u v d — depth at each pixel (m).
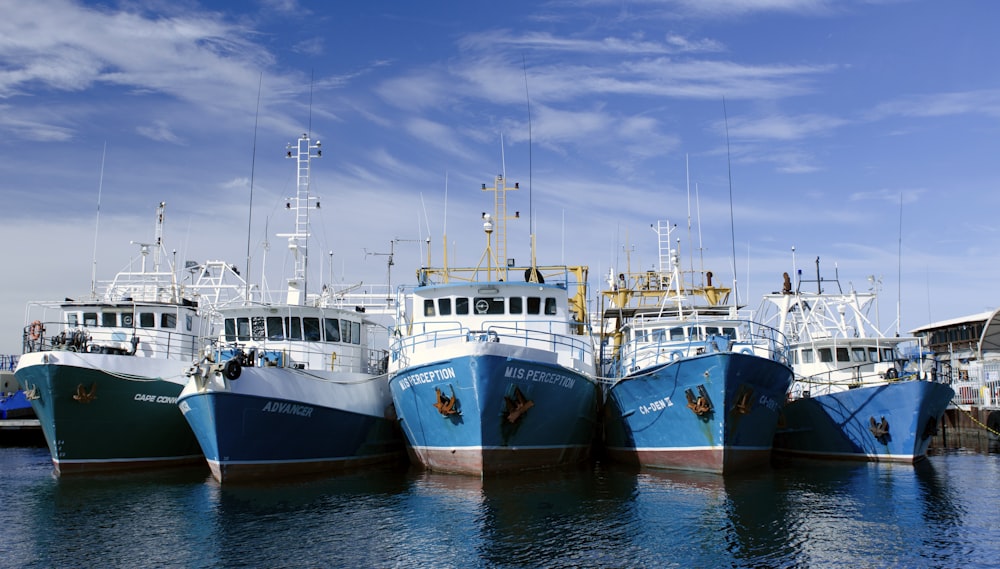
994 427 36.97
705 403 21.55
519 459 22.16
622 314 32.81
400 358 24.41
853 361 31.14
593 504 18.41
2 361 32.97
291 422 22.59
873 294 34.44
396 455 28.09
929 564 13.73
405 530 16.12
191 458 26.61
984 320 47.38
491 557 14.19
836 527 16.36
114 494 20.58
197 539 15.61
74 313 27.88
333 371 24.72
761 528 16.22
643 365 26.44
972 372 42.97
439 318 25.30
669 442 23.19
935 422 26.61
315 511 18.00
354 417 24.80
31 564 14.12
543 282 26.41
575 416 23.56
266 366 22.27
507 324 24.97
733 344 23.52
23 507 18.95
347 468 24.83
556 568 13.58
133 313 27.64
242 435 21.59
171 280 32.69
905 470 24.38
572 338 25.03
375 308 35.22
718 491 19.98
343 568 13.62
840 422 27.30
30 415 41.22
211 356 21.53
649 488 20.41
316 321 26.64
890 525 16.52
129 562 14.15
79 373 22.97
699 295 33.22
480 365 20.22
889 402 25.88
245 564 13.92
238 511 18.12
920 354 29.23
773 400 23.25
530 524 16.48
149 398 24.69
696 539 15.33
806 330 34.34
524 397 21.23
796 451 29.00
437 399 21.33
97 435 24.03
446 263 29.09
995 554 14.32
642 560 14.01
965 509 18.09
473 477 21.55
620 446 25.48
